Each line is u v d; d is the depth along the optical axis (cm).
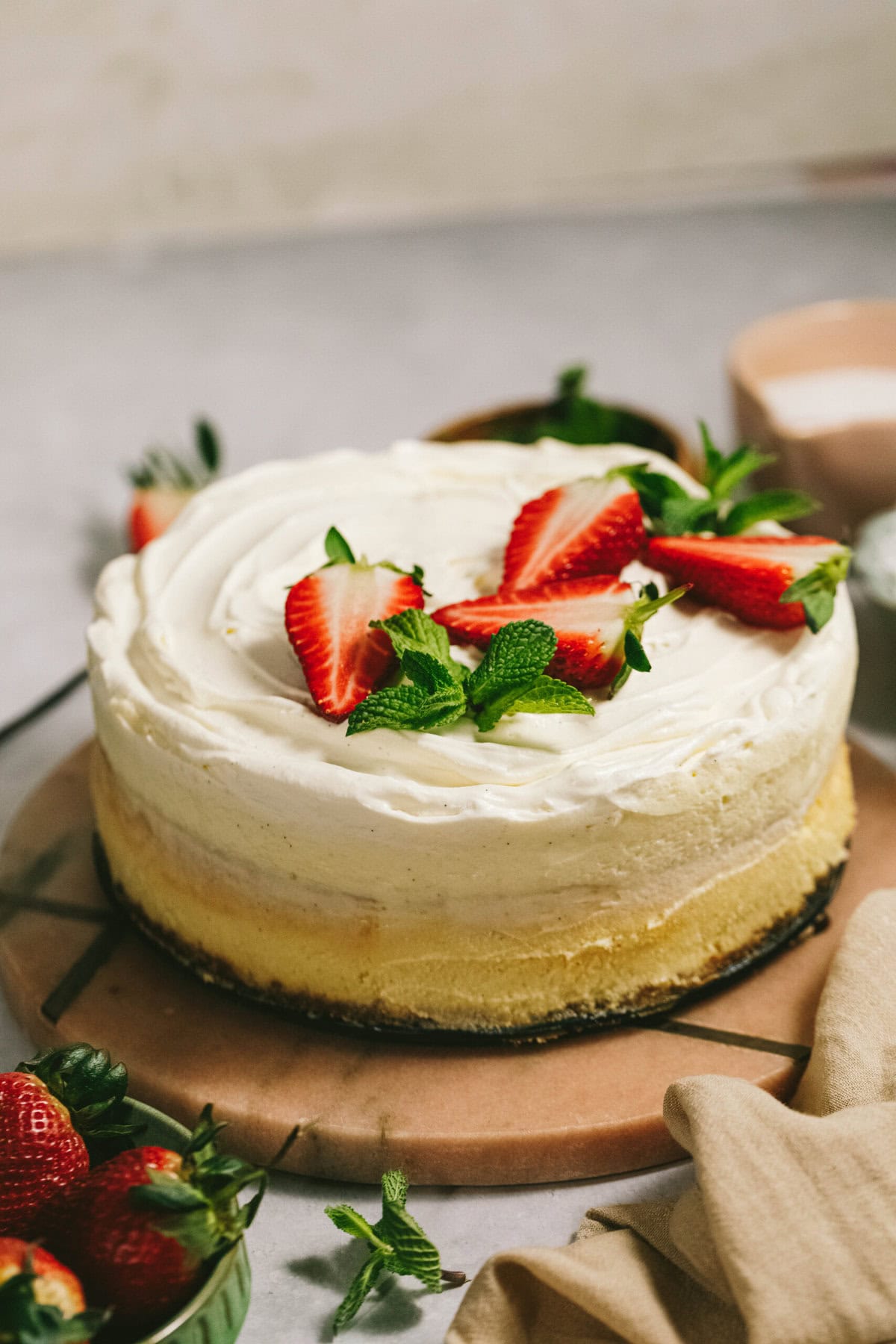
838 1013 56
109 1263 50
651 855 57
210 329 105
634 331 98
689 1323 51
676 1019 58
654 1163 56
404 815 55
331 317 105
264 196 116
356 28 107
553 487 66
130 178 114
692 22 107
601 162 115
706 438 64
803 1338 50
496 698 56
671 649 59
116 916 63
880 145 112
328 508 65
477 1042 58
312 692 57
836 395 79
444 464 67
